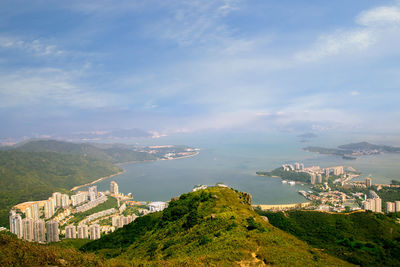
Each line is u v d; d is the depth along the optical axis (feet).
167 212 232.12
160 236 195.31
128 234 248.52
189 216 191.21
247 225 155.43
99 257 100.42
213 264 103.45
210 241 138.21
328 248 201.57
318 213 297.74
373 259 174.09
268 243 127.24
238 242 125.80
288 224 272.10
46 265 79.15
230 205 205.16
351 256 177.58
